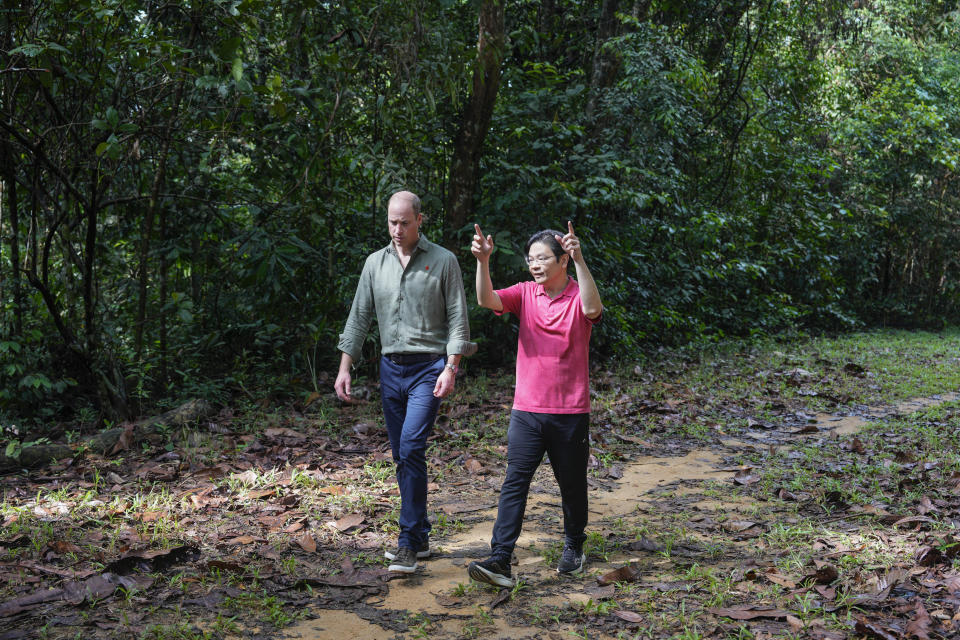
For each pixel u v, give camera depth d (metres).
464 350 3.88
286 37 7.34
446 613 3.42
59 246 7.16
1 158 6.40
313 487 5.11
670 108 10.40
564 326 3.65
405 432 3.88
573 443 3.69
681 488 5.43
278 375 8.42
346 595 3.58
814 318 16.58
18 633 3.09
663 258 12.32
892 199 19.00
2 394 6.28
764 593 3.56
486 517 4.75
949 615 3.28
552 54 11.87
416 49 7.47
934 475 5.53
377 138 8.38
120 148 5.88
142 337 7.89
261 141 7.66
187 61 6.52
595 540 4.29
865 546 4.11
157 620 3.26
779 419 7.78
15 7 5.97
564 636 3.21
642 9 11.52
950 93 18.88
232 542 4.12
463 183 9.19
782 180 15.00
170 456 5.84
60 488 5.08
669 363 10.64
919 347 14.13
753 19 14.31
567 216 9.90
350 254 8.32
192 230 7.72
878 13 19.05
